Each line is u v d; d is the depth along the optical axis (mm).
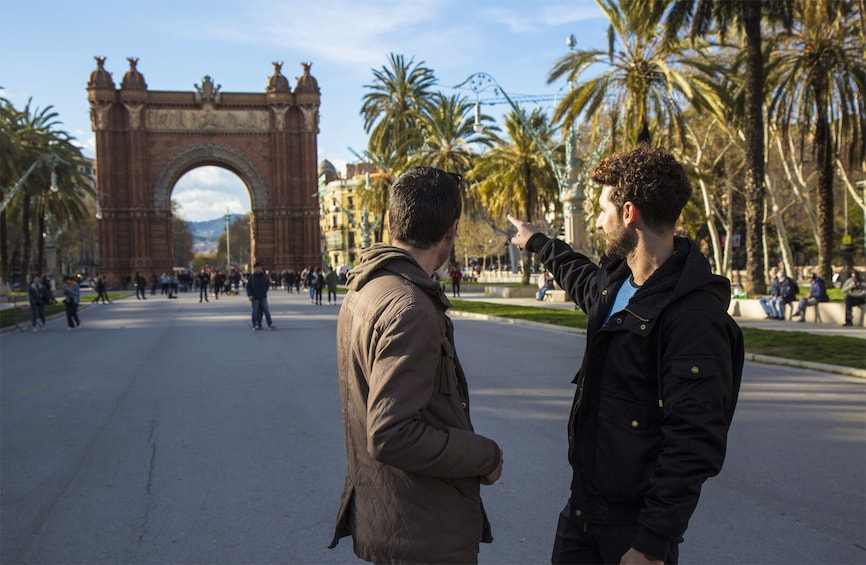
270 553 4672
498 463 2500
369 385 2371
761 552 4523
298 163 75000
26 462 6883
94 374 12844
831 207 29000
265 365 13516
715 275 2404
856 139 27984
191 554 4664
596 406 2564
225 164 74250
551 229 44906
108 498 5777
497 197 42406
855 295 18953
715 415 2232
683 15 22922
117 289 69938
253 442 7512
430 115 45688
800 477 6027
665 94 27047
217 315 29453
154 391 10828
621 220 2615
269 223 74312
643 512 2240
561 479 6090
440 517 2432
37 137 51781
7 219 55781
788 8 22156
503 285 51938
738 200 52688
